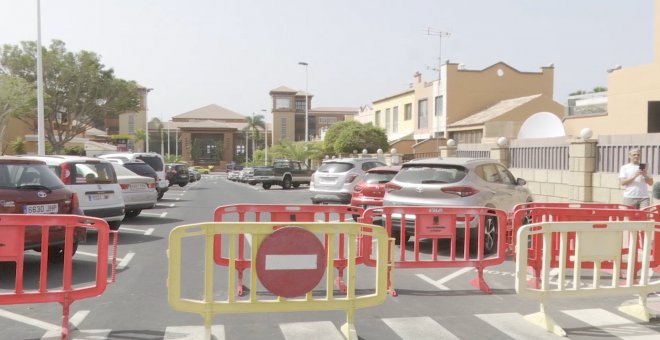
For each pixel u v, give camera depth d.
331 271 5.49
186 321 5.89
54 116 45.03
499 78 38.00
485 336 5.52
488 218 10.26
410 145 43.16
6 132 48.50
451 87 37.62
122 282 7.67
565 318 6.16
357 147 43.84
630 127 20.53
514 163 17.94
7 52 42.16
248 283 7.64
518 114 32.59
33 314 6.13
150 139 115.19
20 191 7.98
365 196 13.92
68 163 11.32
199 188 36.62
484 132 31.25
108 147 65.44
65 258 5.50
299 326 5.77
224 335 5.45
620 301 6.94
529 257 7.99
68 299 5.48
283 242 5.34
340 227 5.47
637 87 20.17
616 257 6.20
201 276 8.06
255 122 108.38
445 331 5.67
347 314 5.48
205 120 129.75
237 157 116.94
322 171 19.14
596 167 13.83
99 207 11.60
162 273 8.27
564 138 15.16
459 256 9.91
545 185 15.94
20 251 5.45
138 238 11.74
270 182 35.50
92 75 44.06
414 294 7.22
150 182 15.53
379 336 5.50
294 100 107.94
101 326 5.70
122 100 46.50
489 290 7.36
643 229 6.24
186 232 5.15
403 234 7.66
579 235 6.04
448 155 22.58
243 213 7.83
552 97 38.41
